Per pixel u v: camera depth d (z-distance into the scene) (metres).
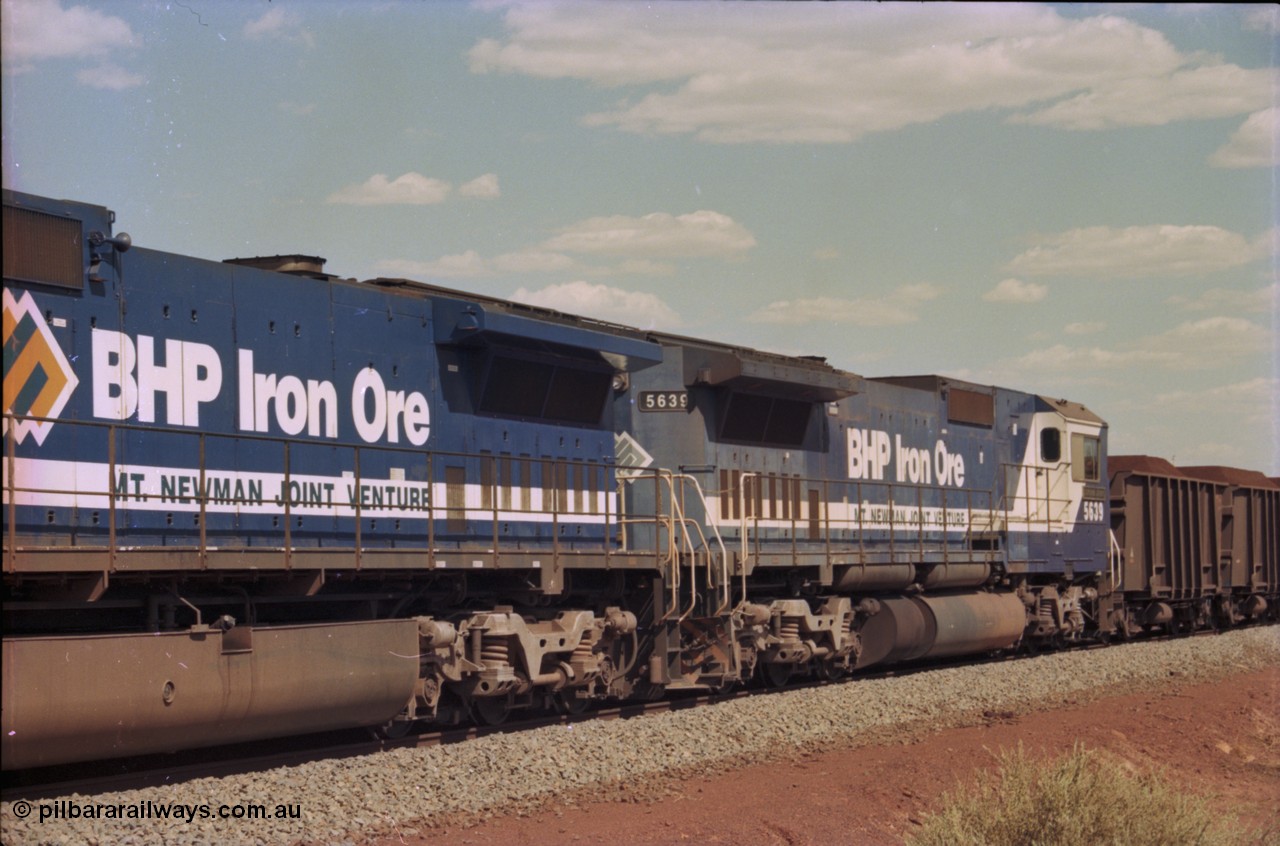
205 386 13.05
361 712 13.42
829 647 21.73
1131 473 32.50
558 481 17.38
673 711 16.94
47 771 12.48
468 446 16.09
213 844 9.70
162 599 12.12
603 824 11.02
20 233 11.42
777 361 21.47
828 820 11.50
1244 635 33.19
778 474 21.25
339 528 14.30
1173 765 15.18
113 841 9.58
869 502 23.50
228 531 13.12
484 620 15.03
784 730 15.74
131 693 10.99
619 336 17.91
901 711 17.66
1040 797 10.72
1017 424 28.78
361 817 10.69
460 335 15.65
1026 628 28.03
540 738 14.04
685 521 18.69
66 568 10.80
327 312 14.47
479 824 10.91
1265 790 14.17
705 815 11.46
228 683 11.83
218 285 13.31
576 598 17.67
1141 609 33.38
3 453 10.96
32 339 11.48
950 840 10.30
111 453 11.23
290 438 13.76
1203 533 35.09
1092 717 17.53
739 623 19.14
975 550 26.27
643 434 19.64
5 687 10.15
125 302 12.36
